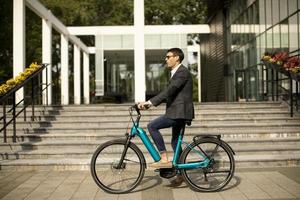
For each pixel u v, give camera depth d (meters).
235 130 9.38
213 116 10.27
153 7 41.66
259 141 8.49
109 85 27.58
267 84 15.37
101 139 8.91
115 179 5.88
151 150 5.89
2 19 29.11
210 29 29.47
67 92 20.20
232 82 24.31
